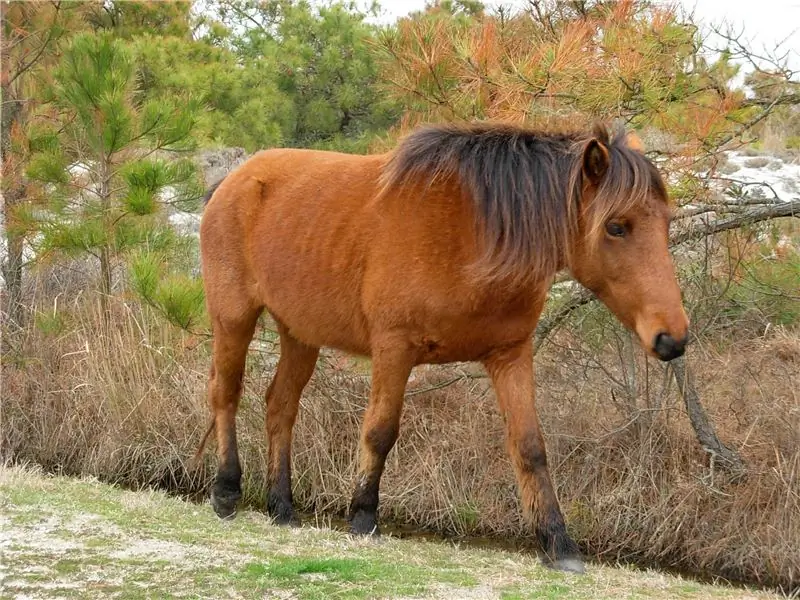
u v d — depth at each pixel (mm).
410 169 4566
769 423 6570
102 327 8539
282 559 4309
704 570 6199
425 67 5871
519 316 4402
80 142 9500
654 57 5230
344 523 6941
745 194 6117
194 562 4219
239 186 5504
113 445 8094
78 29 10281
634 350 7062
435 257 4418
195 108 8930
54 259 8688
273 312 5379
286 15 13078
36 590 3775
